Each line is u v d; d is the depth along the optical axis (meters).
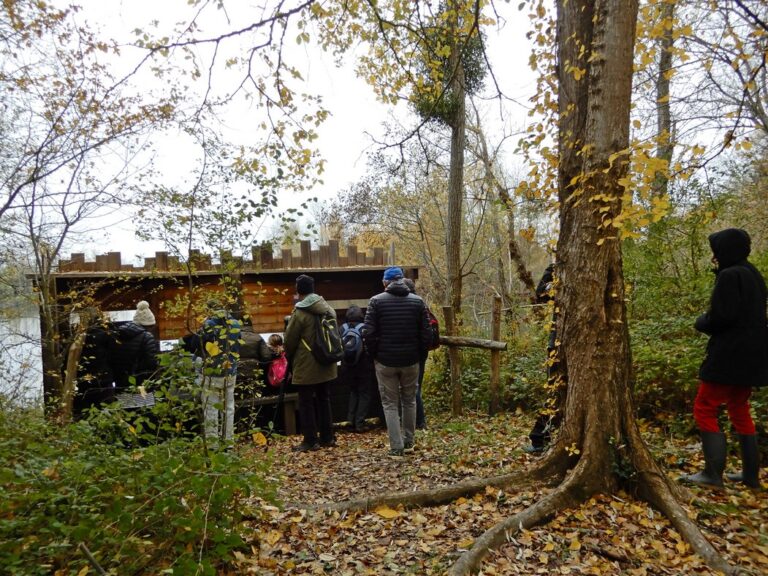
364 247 16.11
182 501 2.63
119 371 6.27
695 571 2.60
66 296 5.80
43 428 3.38
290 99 4.09
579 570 2.67
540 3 4.16
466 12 5.37
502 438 5.62
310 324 5.78
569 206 3.80
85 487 2.58
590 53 3.71
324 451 5.84
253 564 2.84
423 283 19.67
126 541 2.32
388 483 4.47
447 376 8.20
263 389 7.21
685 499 3.30
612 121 3.39
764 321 3.44
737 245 3.57
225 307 3.89
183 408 3.23
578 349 3.63
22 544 2.18
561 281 3.81
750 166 6.99
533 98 4.31
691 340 5.35
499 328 7.31
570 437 3.64
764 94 6.71
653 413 5.28
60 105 5.09
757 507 3.28
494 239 16.86
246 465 2.90
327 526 3.41
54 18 4.69
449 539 3.12
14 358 5.33
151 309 7.20
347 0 4.90
